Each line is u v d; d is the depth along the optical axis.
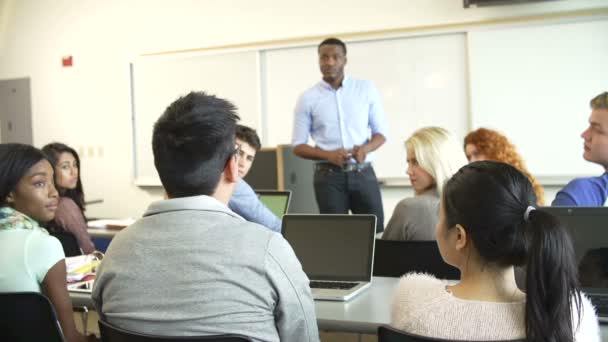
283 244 1.15
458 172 1.11
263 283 1.10
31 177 1.74
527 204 1.03
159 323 1.08
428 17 5.14
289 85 5.68
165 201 1.15
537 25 4.82
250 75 5.81
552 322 0.96
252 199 2.58
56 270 1.64
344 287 1.84
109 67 6.46
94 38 6.51
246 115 5.86
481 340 0.97
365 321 1.52
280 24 5.68
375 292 1.82
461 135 5.10
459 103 5.09
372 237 1.96
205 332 1.07
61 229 3.03
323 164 3.73
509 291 1.05
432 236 2.10
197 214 1.12
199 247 1.09
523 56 4.88
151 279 1.10
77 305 1.85
